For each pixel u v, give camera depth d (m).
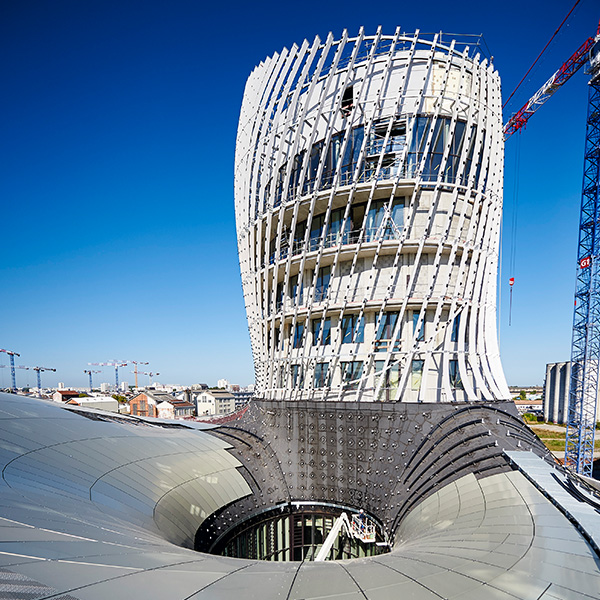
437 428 21.91
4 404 18.67
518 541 10.71
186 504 17.55
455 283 27.17
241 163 35.28
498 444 18.59
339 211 30.02
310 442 25.69
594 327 77.25
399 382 25.44
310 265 30.80
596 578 8.55
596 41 74.12
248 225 33.22
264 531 22.33
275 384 29.88
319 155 30.42
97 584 6.61
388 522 19.97
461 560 9.70
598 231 76.88
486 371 28.09
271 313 30.52
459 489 16.80
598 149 76.25
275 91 30.86
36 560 6.86
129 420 26.03
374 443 23.59
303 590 7.86
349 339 28.50
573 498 12.99
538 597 7.75
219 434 27.62
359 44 26.50
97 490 14.27
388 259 27.88
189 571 8.32
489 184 28.14
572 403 81.81
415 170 27.23
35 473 13.21
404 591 7.89
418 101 26.36
